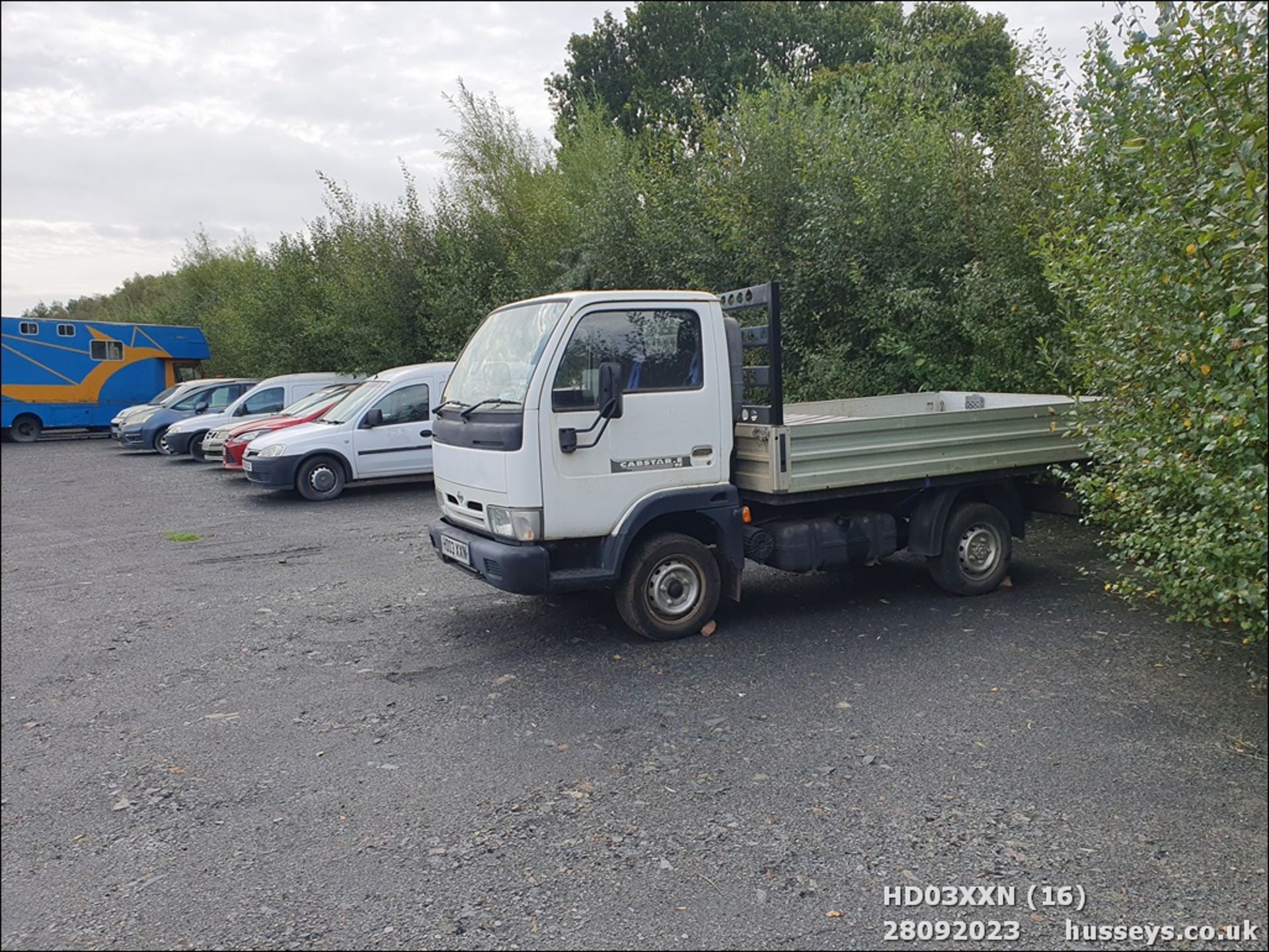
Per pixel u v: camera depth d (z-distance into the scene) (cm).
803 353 1180
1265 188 381
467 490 657
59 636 734
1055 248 664
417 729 523
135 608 818
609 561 629
